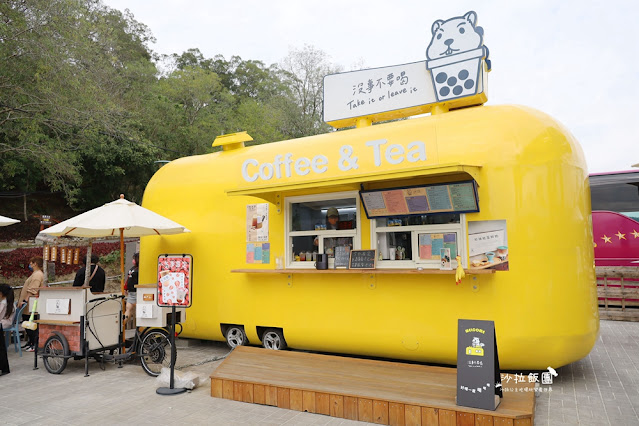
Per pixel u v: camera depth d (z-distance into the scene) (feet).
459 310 17.57
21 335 29.48
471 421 12.53
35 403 16.51
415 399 13.56
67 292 20.74
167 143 88.74
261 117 103.30
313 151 21.90
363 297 19.63
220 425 13.89
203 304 24.31
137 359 22.80
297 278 21.45
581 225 17.71
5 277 50.08
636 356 21.65
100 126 55.62
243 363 18.03
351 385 15.06
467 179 17.66
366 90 22.17
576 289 17.02
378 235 19.80
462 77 19.80
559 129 18.10
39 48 42.75
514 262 16.90
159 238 26.07
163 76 115.55
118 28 122.93
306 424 13.82
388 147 19.79
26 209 83.35
